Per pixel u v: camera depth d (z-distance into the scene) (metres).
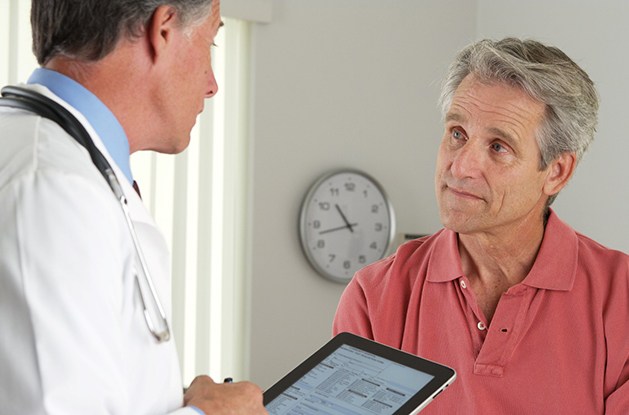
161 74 1.00
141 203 0.99
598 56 3.82
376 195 4.25
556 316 1.55
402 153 4.40
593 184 3.80
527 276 1.56
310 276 4.18
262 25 4.04
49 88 0.98
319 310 4.20
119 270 0.91
